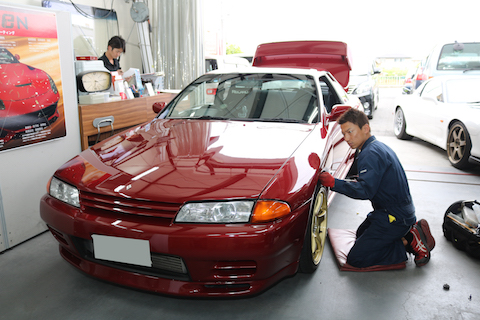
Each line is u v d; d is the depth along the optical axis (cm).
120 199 158
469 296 184
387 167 192
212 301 179
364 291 188
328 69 398
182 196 152
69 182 174
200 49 574
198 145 196
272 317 167
